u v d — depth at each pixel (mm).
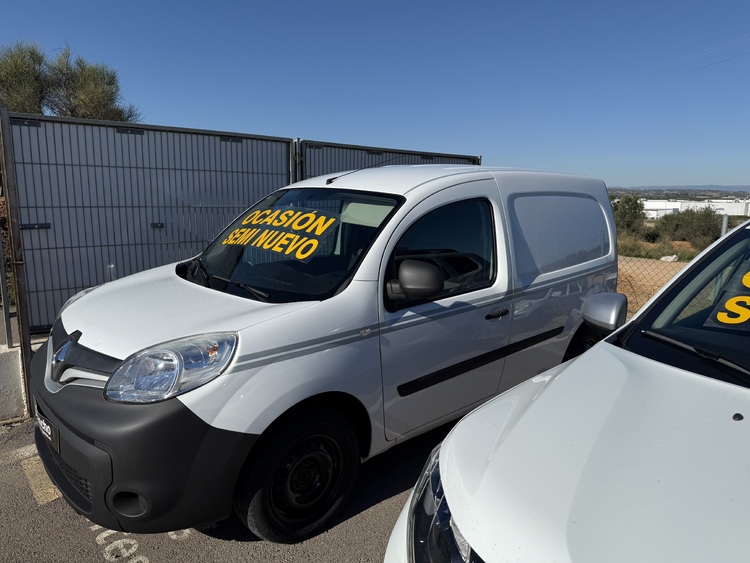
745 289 2250
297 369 2400
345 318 2566
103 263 5762
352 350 2584
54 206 5438
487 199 3375
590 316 2441
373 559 2543
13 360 4004
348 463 2729
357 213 3045
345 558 2547
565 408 1739
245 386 2268
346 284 2660
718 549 1172
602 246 4238
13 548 2623
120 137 5660
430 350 2930
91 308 2861
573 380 1917
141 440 2125
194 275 3230
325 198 3338
